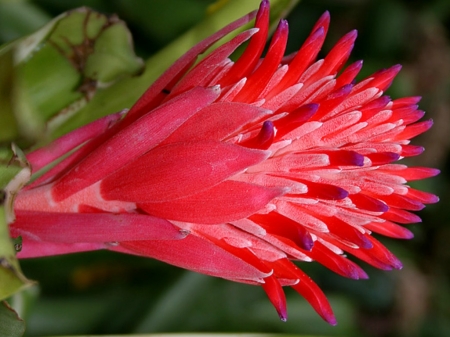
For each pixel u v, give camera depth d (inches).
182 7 21.0
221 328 21.5
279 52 10.8
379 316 29.3
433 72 28.8
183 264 10.9
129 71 13.4
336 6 28.0
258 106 10.8
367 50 28.2
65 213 10.8
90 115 13.7
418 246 29.4
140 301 21.1
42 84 13.1
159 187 10.5
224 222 10.6
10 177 10.3
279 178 10.7
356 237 10.7
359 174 11.0
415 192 11.5
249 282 11.3
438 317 28.6
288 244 11.1
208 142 10.4
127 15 21.2
